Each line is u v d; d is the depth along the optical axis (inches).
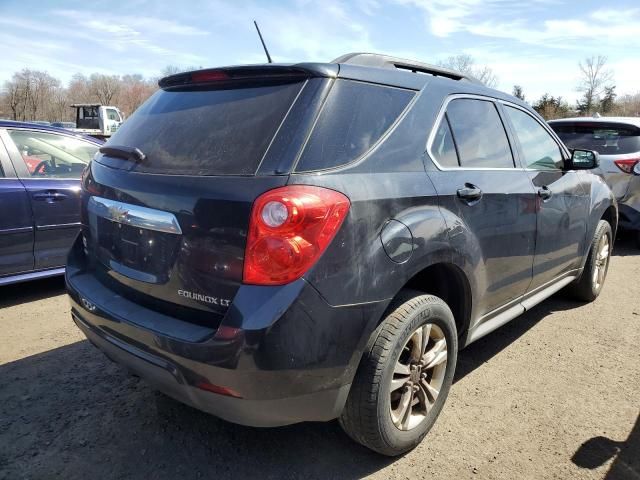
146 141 94.8
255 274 72.3
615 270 224.4
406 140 93.3
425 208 91.2
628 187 245.8
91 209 100.5
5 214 163.2
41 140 181.6
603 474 90.8
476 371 129.3
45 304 173.0
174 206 80.3
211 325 77.0
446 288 105.7
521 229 119.3
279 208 71.7
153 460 94.0
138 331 81.1
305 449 98.0
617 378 125.6
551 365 132.6
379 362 83.4
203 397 76.3
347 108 85.1
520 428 104.5
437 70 115.2
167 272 82.3
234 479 89.6
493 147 119.2
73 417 106.8
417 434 95.7
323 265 73.9
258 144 79.0
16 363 130.0
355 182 80.0
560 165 148.0
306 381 74.7
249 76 90.7
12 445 97.3
